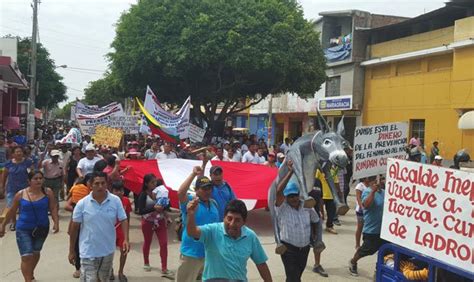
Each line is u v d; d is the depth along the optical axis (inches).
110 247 227.6
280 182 256.4
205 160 291.3
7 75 930.1
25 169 396.2
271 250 369.7
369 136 301.3
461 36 874.1
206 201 231.1
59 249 354.3
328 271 319.6
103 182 226.8
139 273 305.4
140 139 877.8
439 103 946.7
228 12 927.7
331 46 1277.1
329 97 1261.1
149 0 971.9
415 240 201.8
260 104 1756.9
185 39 900.6
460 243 182.1
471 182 179.6
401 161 211.3
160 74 995.3
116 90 1088.2
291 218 244.5
